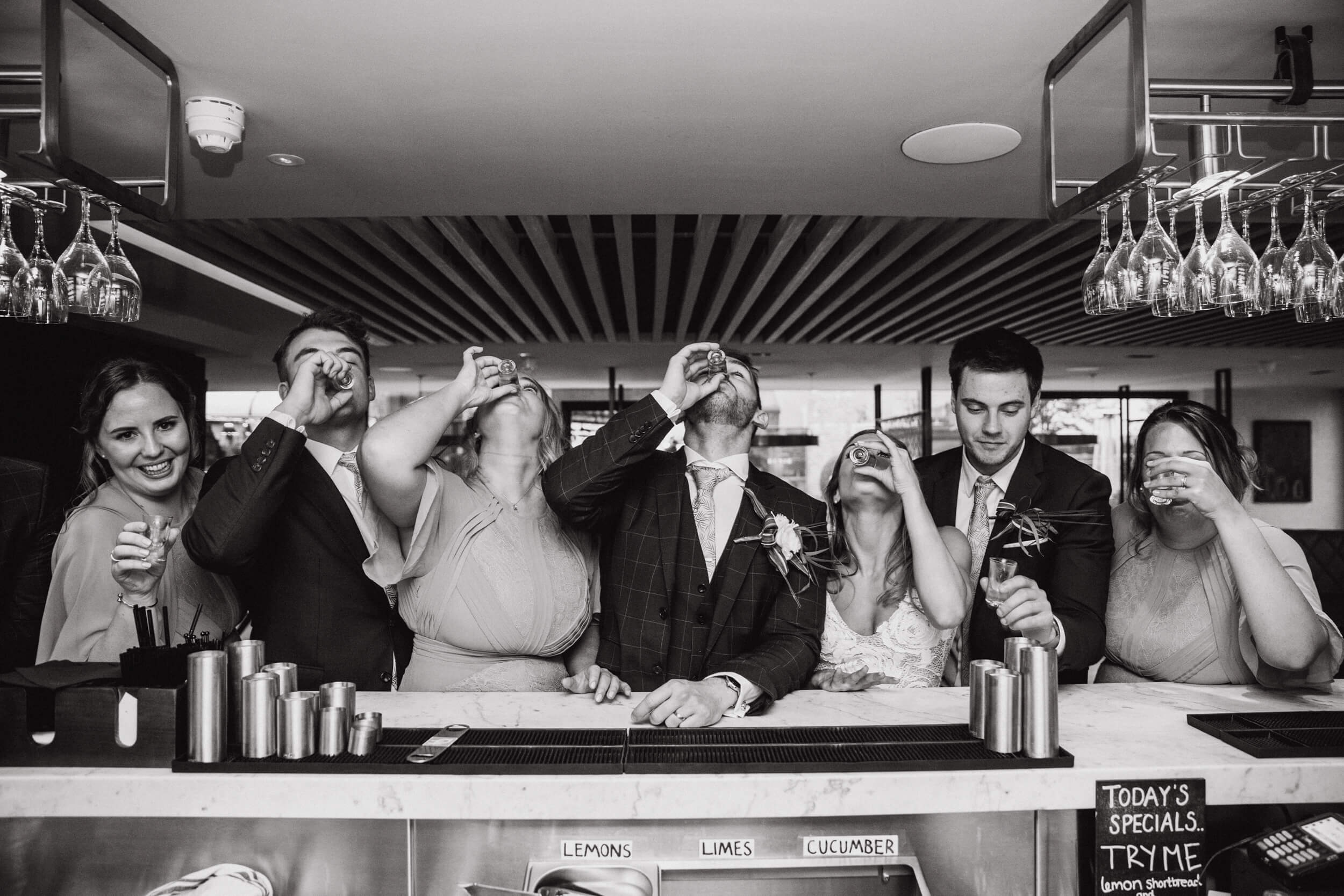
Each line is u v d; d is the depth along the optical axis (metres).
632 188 3.59
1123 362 9.79
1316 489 12.31
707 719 1.38
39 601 2.15
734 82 2.54
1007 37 2.25
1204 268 1.95
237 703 1.26
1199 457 1.71
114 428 1.84
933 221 4.25
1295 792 1.22
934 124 2.86
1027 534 1.92
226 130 2.66
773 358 9.25
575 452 1.68
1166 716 1.48
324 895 1.23
